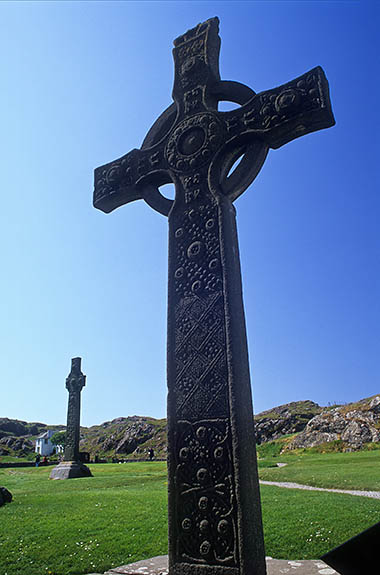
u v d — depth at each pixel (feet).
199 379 11.62
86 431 257.55
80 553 17.80
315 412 161.89
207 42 15.55
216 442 10.84
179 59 16.11
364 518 20.62
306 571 11.76
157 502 28.58
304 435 110.11
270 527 19.79
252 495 10.38
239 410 10.84
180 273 13.11
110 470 73.67
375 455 69.62
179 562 10.47
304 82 13.06
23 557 17.67
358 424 102.37
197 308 12.37
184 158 14.51
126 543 18.79
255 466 10.84
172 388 11.99
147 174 15.48
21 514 26.32
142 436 197.88
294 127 13.02
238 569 9.62
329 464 60.54
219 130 14.05
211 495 10.51
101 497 31.96
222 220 12.90
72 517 24.81
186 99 15.33
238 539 9.82
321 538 17.44
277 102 13.16
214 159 13.79
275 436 150.41
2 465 115.14
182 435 11.43
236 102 14.74
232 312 11.81
